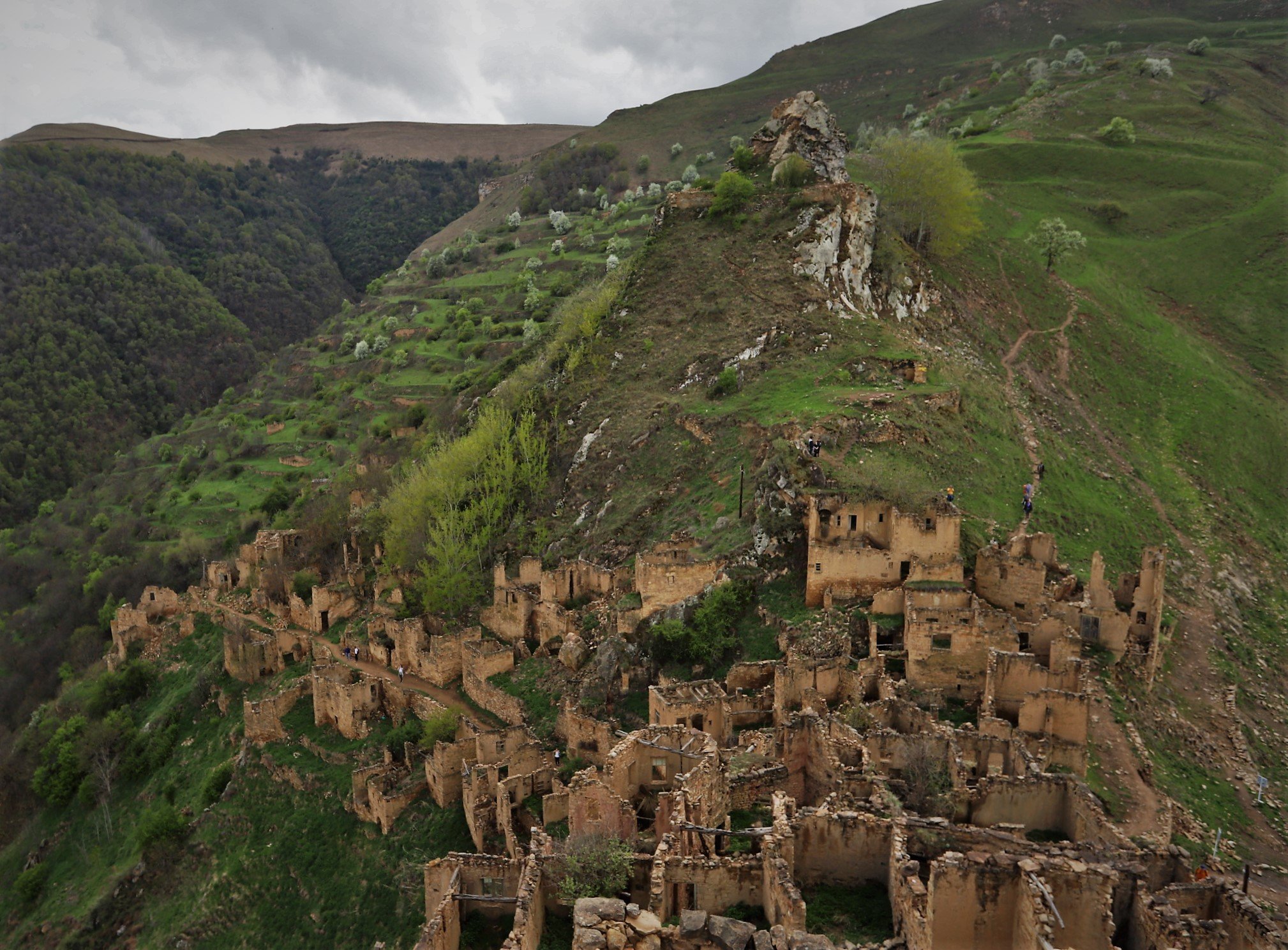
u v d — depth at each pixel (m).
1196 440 124.81
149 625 119.19
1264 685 75.81
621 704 69.88
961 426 96.88
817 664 57.88
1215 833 52.22
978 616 57.78
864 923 33.41
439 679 84.00
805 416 89.88
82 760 99.12
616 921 30.61
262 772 81.25
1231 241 176.62
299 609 105.06
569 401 122.81
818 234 128.88
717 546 80.06
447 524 102.56
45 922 83.44
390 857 65.81
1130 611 70.81
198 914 72.31
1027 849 33.50
